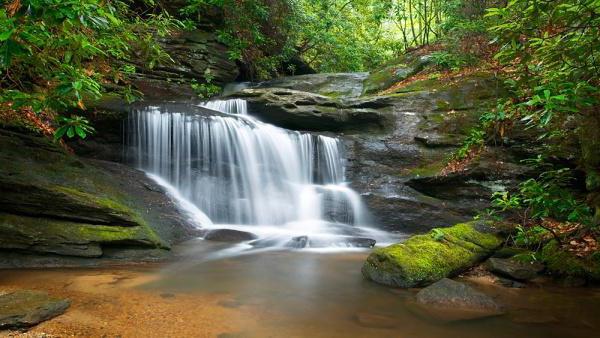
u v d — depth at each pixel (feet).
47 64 16.02
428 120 37.09
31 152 23.24
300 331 13.03
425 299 16.03
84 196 21.57
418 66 49.80
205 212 30.45
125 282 17.17
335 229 30.19
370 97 41.45
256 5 51.96
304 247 25.31
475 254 20.85
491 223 23.68
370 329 13.37
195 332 12.55
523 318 14.66
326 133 38.93
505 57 15.87
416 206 31.65
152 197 27.73
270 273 19.66
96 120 30.27
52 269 18.60
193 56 48.42
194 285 17.28
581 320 14.57
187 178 31.99
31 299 13.67
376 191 33.35
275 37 59.82
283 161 35.40
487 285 18.83
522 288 18.51
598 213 22.50
